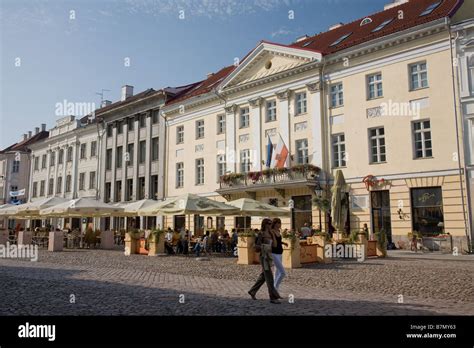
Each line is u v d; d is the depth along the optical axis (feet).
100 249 92.02
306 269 48.80
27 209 96.84
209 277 42.29
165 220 126.52
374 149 86.17
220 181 109.60
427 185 77.36
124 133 144.97
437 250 74.43
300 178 92.84
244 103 110.52
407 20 87.25
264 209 71.05
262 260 28.50
